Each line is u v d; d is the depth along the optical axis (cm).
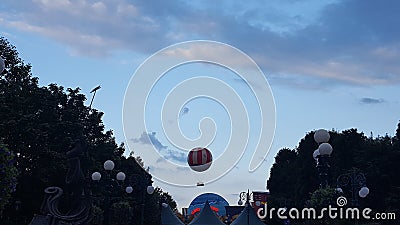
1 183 1423
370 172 5031
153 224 5562
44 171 3622
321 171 1920
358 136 5656
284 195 6512
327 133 1889
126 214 4088
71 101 4466
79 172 2080
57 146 3825
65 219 1992
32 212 3800
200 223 4106
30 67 4031
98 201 3709
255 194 7075
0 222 3569
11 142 3550
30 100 3872
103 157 4691
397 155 5094
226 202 7075
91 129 4734
